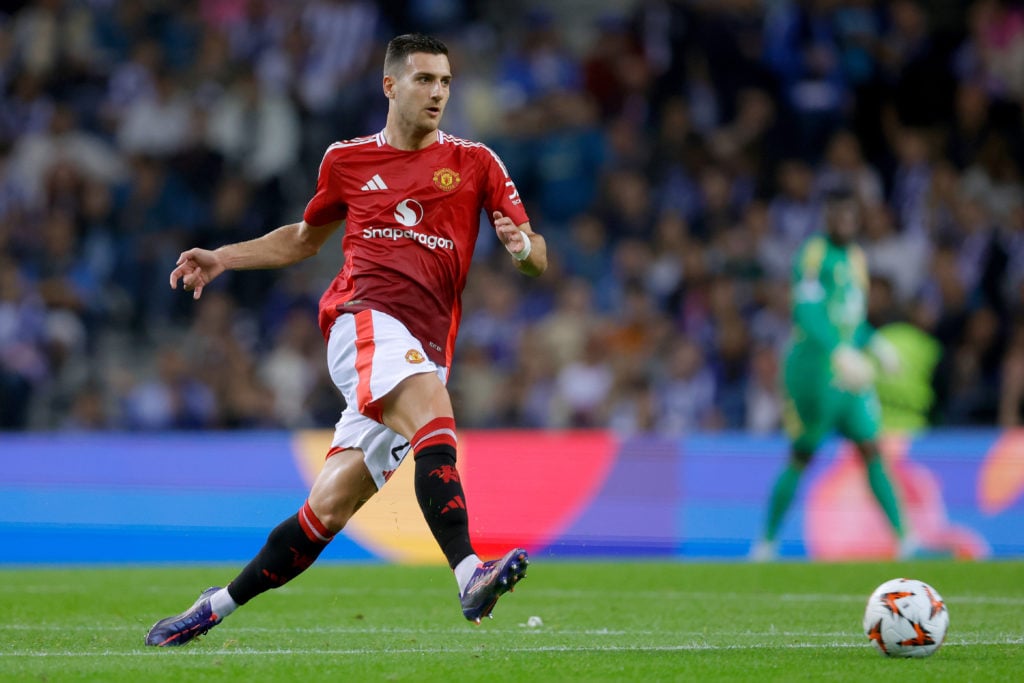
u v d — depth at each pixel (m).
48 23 62.00
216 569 34.75
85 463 39.72
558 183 59.03
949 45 61.38
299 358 52.84
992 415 49.53
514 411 51.03
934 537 39.50
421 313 18.30
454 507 17.06
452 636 21.11
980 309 51.38
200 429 51.03
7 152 59.53
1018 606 25.78
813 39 60.31
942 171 56.59
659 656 17.91
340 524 18.42
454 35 65.19
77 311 53.62
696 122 60.31
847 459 39.69
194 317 55.50
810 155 59.16
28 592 28.22
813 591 29.39
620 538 39.72
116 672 16.06
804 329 38.66
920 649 17.50
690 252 54.81
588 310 53.44
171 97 60.50
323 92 61.38
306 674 15.98
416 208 18.50
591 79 61.75
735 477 40.44
